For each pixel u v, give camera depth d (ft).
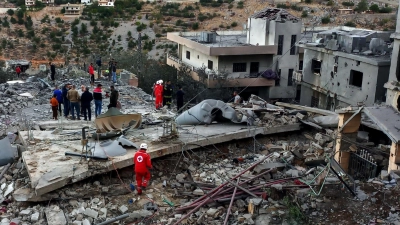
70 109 64.18
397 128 39.45
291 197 36.06
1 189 38.34
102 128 48.57
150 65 146.61
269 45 129.70
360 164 43.47
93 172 38.65
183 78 127.95
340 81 93.56
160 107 69.31
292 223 32.65
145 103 75.15
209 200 36.32
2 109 67.21
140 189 38.37
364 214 33.24
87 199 37.22
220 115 54.34
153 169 43.04
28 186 37.27
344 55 91.35
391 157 39.58
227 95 124.06
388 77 83.30
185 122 53.42
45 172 38.06
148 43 255.91
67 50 257.14
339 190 36.68
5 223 33.27
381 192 35.83
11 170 41.83
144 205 36.52
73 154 41.68
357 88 88.53
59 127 53.06
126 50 246.06
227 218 33.50
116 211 35.60
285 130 54.24
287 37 133.28
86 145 41.50
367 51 91.76
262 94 135.85
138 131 50.47
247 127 52.85
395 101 48.21
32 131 50.49
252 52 128.47
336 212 33.76
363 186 37.14
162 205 36.70
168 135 46.57
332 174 39.37
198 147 47.44
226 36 161.99
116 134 47.44
